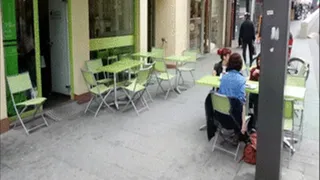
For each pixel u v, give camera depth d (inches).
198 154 164.2
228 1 587.2
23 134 188.2
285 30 115.1
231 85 158.6
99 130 195.9
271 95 123.4
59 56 253.9
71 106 238.4
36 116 214.2
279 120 124.2
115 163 154.6
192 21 461.1
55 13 249.1
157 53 306.7
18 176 142.2
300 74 204.2
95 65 254.8
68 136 186.4
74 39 243.4
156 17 395.5
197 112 231.5
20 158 159.0
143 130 196.5
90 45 271.7
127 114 225.5
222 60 209.6
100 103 245.6
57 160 157.3
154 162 155.8
